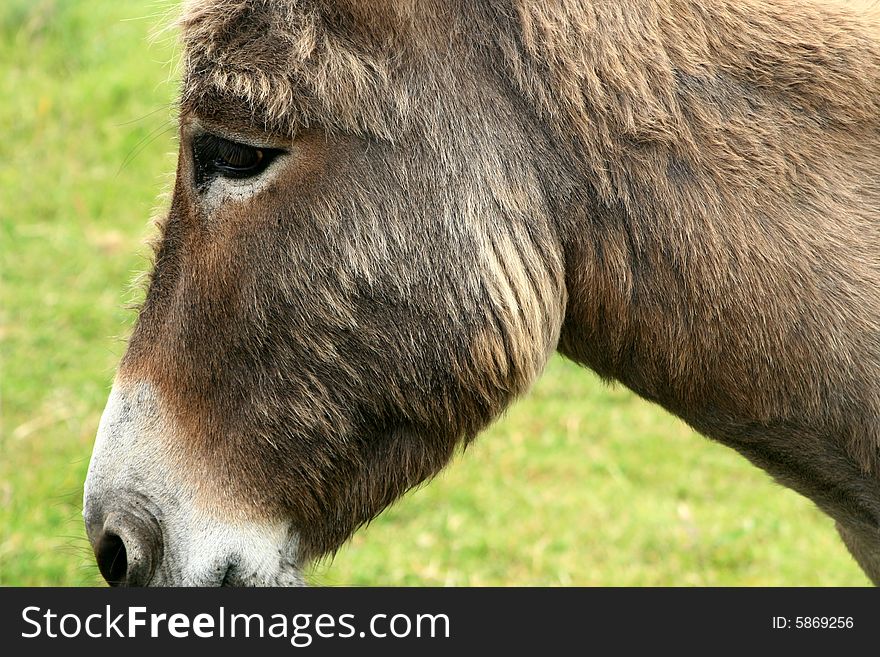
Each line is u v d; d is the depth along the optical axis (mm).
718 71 2246
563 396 6023
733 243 2227
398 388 2326
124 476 2412
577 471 5434
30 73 8172
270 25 2223
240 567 2389
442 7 2229
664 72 2223
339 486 2420
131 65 8188
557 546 4879
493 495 5262
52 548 4578
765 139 2230
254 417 2369
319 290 2283
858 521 2547
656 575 4715
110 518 2424
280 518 2424
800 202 2229
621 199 2242
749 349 2264
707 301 2254
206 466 2391
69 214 7082
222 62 2229
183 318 2381
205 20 2260
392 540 4957
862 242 2223
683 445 5664
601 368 2477
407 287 2268
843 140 2250
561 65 2221
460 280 2258
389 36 2205
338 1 2195
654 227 2242
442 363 2301
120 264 6645
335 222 2254
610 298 2301
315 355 2318
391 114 2225
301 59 2193
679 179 2230
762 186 2225
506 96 2240
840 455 2379
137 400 2426
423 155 2236
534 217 2256
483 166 2238
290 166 2252
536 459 5496
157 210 2709
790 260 2221
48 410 5539
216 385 2377
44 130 7699
